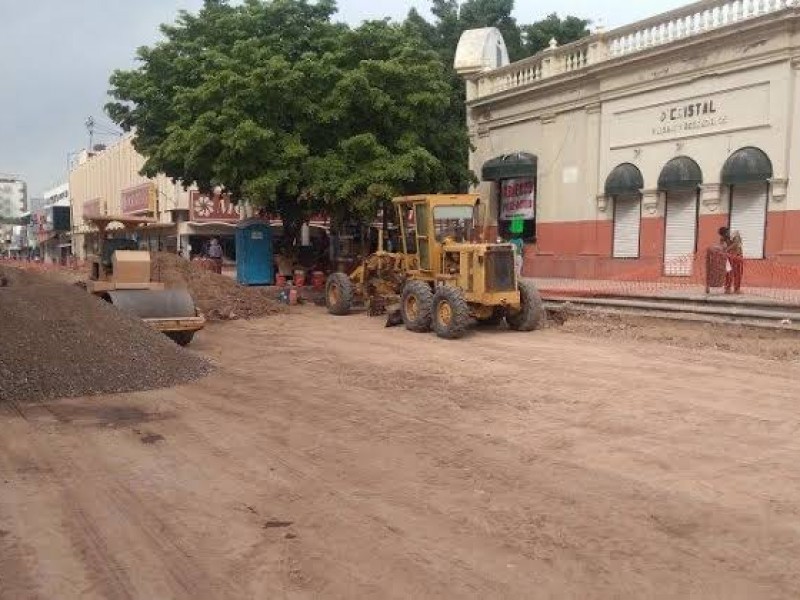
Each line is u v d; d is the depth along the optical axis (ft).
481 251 46.34
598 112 70.38
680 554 15.11
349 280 60.34
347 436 23.71
